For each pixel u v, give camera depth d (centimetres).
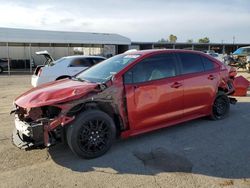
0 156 476
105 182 387
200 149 498
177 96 564
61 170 426
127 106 497
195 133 582
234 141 536
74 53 3828
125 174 410
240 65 2397
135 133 517
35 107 441
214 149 497
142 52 559
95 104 473
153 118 532
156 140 544
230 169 419
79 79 541
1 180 397
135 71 515
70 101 443
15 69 3369
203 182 382
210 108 648
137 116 511
